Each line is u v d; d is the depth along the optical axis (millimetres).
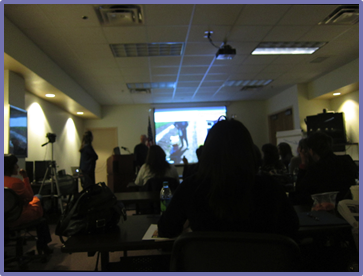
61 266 2355
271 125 8812
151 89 6930
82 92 6430
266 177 893
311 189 1830
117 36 3750
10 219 2240
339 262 1501
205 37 3926
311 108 6879
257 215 826
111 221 1418
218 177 826
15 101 3607
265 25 3617
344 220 1325
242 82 6695
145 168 2971
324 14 3373
